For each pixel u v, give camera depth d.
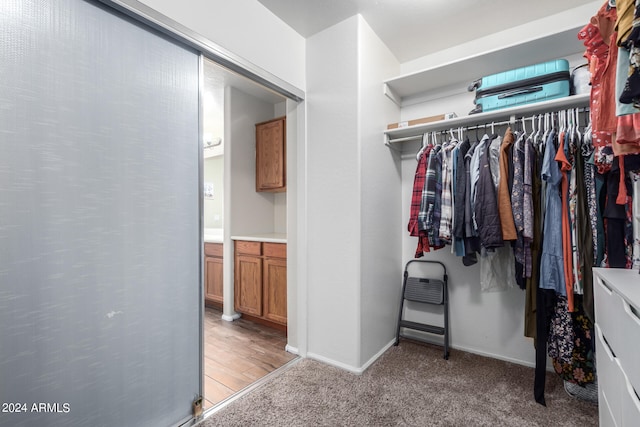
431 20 2.10
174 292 1.50
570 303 1.57
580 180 1.57
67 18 1.13
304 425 1.52
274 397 1.76
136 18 1.32
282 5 1.94
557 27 2.02
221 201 4.23
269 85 2.04
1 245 0.99
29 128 1.04
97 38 1.21
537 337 1.69
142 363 1.37
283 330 2.86
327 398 1.74
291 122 2.40
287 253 2.43
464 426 1.50
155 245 1.42
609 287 1.19
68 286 1.14
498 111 1.91
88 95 1.19
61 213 1.12
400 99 2.64
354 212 2.04
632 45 0.74
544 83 1.79
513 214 1.73
